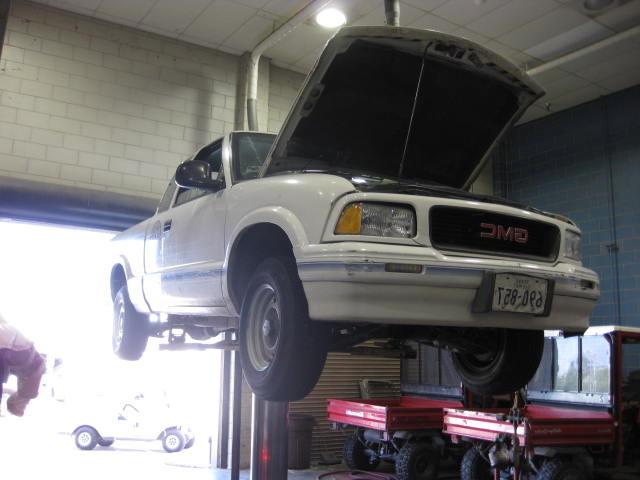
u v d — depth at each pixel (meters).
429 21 8.20
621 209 9.70
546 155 10.91
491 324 2.78
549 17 8.05
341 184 2.73
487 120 3.94
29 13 7.88
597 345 7.43
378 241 2.60
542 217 3.08
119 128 8.23
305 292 2.66
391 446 8.54
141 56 8.51
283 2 7.80
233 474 5.28
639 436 7.57
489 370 3.75
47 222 7.50
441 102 3.69
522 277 2.79
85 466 9.04
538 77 9.52
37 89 7.80
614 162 9.88
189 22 8.33
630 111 9.78
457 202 2.78
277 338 2.83
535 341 3.65
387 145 3.76
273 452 5.07
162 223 4.27
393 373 10.92
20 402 2.80
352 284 2.52
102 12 8.12
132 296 4.68
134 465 9.20
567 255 3.14
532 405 8.10
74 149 7.92
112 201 7.68
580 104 10.48
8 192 7.17
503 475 7.18
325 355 2.85
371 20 8.20
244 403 9.11
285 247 3.14
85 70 8.12
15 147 7.61
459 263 2.64
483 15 8.02
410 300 2.59
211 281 3.42
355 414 8.66
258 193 3.14
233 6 7.92
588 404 7.39
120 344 4.95
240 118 8.95
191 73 8.84
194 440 10.80
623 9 7.82
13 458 9.52
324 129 3.47
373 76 3.36
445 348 3.75
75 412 10.81
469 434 7.19
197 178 3.60
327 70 3.22
